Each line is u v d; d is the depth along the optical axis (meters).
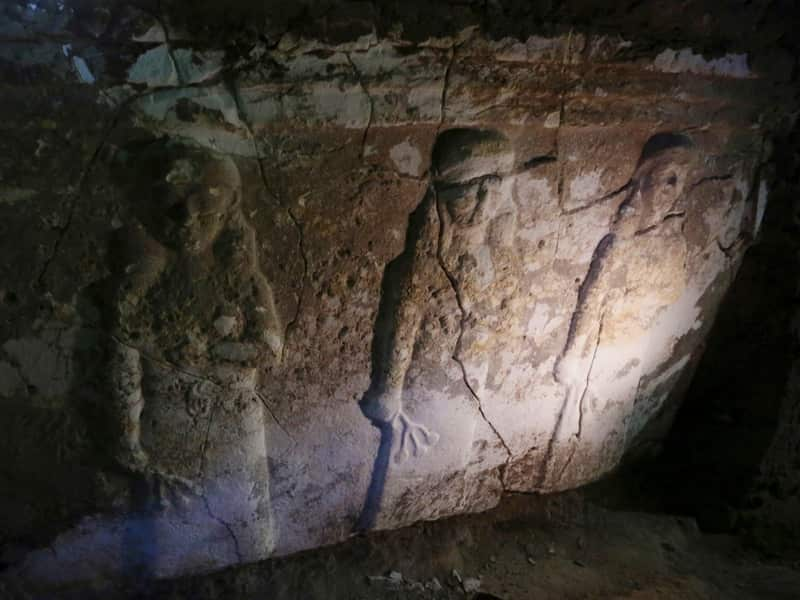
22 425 1.37
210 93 1.22
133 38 1.14
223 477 1.54
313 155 1.34
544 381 1.83
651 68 1.52
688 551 2.00
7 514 1.43
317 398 1.57
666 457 2.24
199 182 1.25
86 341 1.34
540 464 1.98
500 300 1.63
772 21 1.58
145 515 1.53
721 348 2.14
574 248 1.67
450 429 1.75
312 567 1.76
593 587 1.84
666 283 1.86
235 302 1.39
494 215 1.53
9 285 1.26
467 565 1.88
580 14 1.40
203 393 1.44
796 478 2.06
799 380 1.97
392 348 1.56
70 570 1.53
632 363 1.95
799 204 1.85
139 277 1.30
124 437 1.41
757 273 2.00
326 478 1.68
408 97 1.34
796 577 1.88
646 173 1.65
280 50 1.22
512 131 1.47
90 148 1.21
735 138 1.76
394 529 1.88
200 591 1.65
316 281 1.45
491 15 1.33
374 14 1.25
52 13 1.09
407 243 1.49
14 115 1.15
